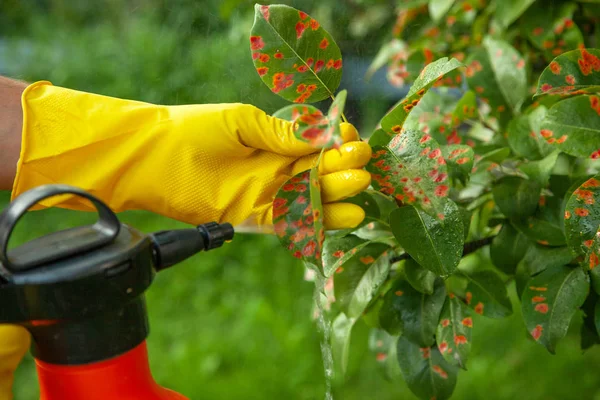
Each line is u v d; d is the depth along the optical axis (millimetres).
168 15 3193
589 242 840
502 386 2254
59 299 632
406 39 1876
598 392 2174
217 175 920
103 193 940
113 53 3688
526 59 1541
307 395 2336
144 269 683
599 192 838
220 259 3225
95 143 914
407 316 1029
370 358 2439
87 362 678
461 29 1702
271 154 929
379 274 1012
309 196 826
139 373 720
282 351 2543
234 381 2438
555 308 958
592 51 861
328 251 1010
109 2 4297
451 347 1002
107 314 674
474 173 1140
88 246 658
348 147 827
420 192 822
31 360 2646
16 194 935
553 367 2289
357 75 2227
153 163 917
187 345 2664
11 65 4223
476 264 1523
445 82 1292
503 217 1176
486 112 1465
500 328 2490
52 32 4488
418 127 1226
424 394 1075
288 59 868
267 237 3256
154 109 945
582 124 892
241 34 2037
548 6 1426
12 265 629
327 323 1064
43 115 917
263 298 2877
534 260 1032
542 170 1040
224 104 922
